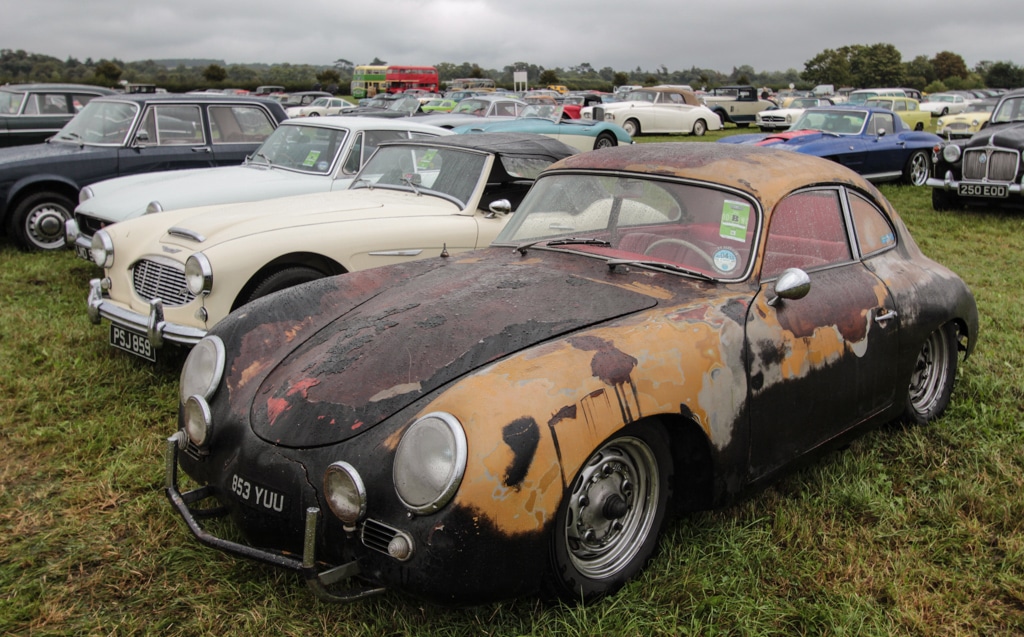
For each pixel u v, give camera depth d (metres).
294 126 7.75
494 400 2.28
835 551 3.00
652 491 2.75
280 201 5.75
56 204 8.61
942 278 3.96
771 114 26.06
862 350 3.35
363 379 2.62
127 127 8.74
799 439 3.13
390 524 2.28
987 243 9.00
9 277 7.33
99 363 5.00
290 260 4.84
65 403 4.44
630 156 3.68
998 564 2.95
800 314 3.11
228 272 4.53
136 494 3.47
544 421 2.29
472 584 2.23
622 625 2.54
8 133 11.92
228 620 2.64
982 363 4.86
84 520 3.26
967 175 11.05
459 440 2.20
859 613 2.62
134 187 7.07
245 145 9.28
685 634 2.54
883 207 3.89
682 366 2.65
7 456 3.85
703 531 3.05
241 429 2.71
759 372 2.90
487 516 2.20
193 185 6.82
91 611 2.70
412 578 2.24
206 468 2.83
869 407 3.48
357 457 2.38
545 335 2.68
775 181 3.33
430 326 2.81
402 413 2.45
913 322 3.65
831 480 3.49
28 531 3.19
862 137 13.73
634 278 3.15
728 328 2.84
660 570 2.80
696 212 3.31
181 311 4.61
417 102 22.77
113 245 5.09
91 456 3.84
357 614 2.62
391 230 5.18
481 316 2.84
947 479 3.50
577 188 3.71
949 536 3.09
